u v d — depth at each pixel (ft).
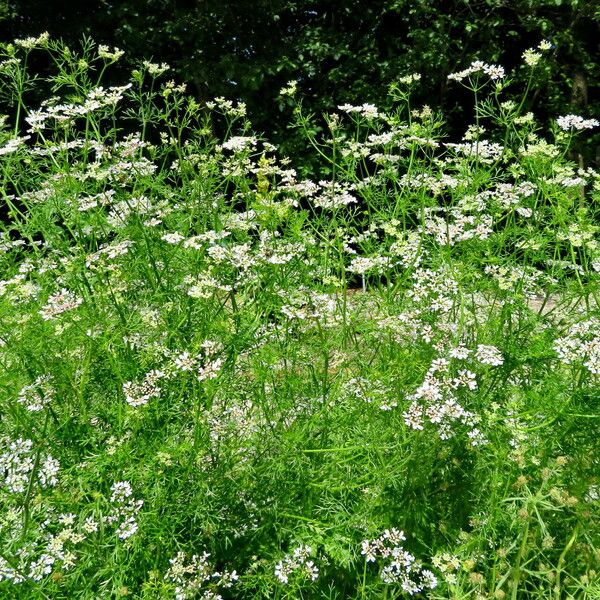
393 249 2.43
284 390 2.24
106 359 2.21
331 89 5.95
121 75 5.59
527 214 2.41
